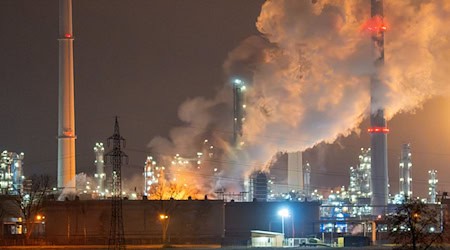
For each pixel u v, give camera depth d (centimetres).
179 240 16538
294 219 17375
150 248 14650
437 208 13738
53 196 17288
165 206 16525
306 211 17438
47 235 16425
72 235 16362
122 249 14425
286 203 17412
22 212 17100
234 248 14525
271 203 17412
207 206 16712
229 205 17325
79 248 14725
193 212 16688
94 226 16425
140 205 16500
